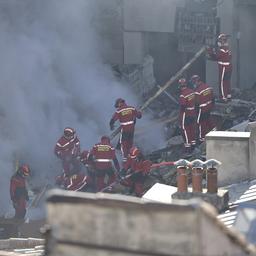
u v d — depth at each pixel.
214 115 64.56
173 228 15.44
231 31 76.25
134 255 15.80
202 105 60.12
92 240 16.08
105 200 15.93
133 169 52.44
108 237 15.94
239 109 65.19
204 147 58.84
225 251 16.34
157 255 15.59
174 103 76.62
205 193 34.81
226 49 64.50
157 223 15.55
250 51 77.25
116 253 15.89
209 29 76.81
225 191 35.59
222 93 65.06
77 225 16.11
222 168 40.41
